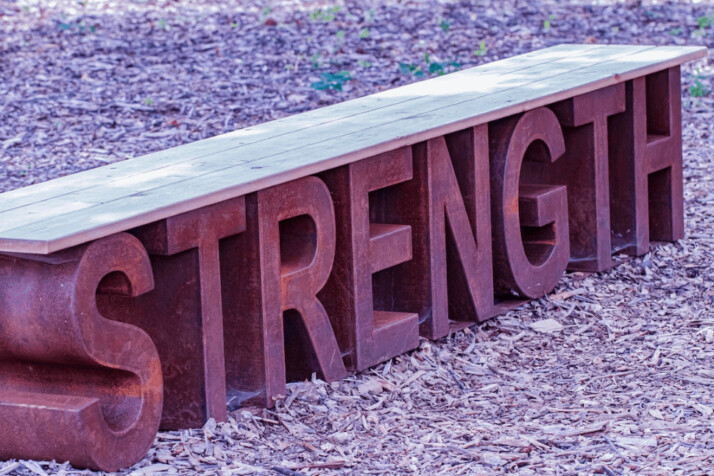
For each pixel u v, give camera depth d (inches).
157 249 177.8
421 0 605.9
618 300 262.7
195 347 185.9
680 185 301.0
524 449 181.2
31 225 165.0
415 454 181.0
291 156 203.6
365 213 214.7
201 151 215.8
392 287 236.1
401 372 220.1
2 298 169.3
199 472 173.3
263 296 194.2
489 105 239.6
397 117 234.7
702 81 471.2
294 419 195.6
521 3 597.3
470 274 239.9
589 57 297.9
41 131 404.8
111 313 189.3
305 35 537.3
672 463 172.2
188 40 530.6
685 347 231.1
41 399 173.0
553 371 221.9
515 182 249.0
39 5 601.0
